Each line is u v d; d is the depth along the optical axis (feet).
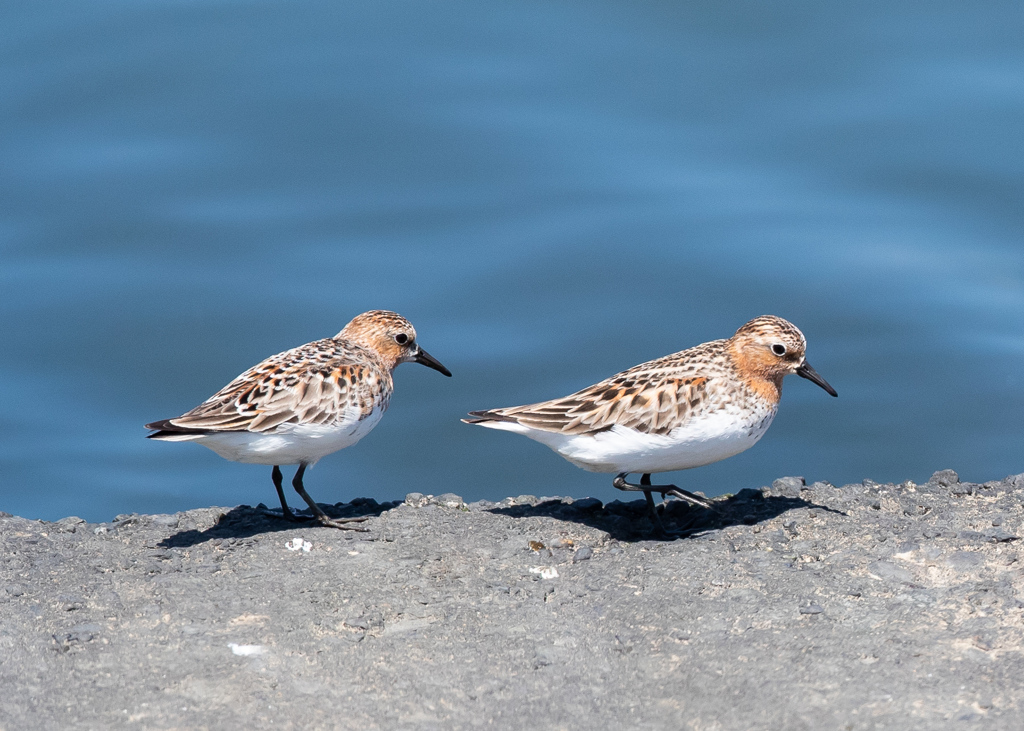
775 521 48.80
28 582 44.52
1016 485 52.01
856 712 35.37
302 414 48.57
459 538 48.21
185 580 44.55
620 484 49.44
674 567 44.91
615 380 49.37
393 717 36.27
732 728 35.27
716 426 47.65
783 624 40.47
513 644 40.16
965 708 35.14
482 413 50.19
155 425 46.80
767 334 47.80
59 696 37.32
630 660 39.09
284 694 37.35
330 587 43.93
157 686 37.76
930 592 42.01
